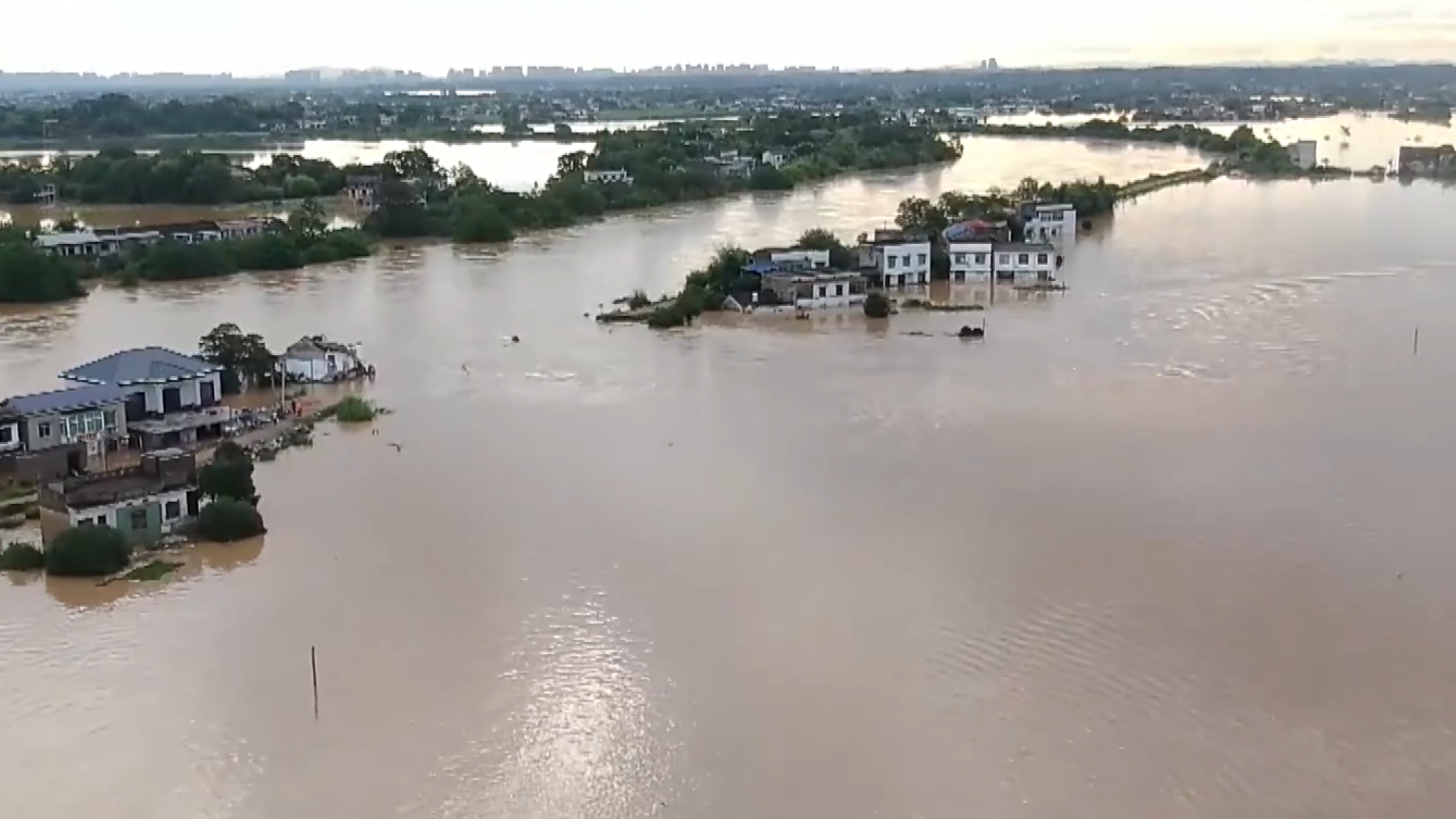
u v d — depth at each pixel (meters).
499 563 40.66
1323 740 30.22
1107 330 74.50
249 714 31.95
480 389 63.25
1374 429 53.28
